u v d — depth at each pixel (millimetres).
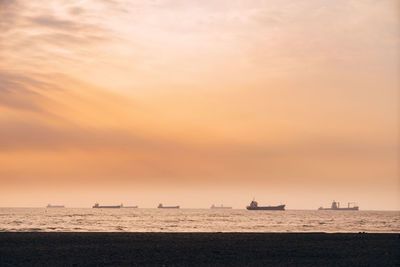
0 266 21266
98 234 41500
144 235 41125
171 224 90375
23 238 35406
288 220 125312
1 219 109188
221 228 74312
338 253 27656
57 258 24203
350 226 86250
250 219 132375
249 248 30094
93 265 21828
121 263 22594
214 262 23250
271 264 22719
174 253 26922
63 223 87688
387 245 32906
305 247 31062
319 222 109750
